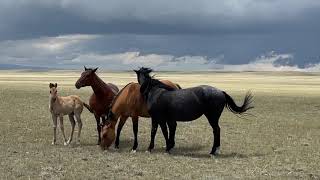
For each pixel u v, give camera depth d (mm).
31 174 12281
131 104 16328
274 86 83000
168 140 16172
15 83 77500
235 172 13250
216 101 15523
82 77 17422
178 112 15516
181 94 15555
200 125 24750
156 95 15812
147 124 24844
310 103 39469
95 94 17828
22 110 30422
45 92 48906
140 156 15531
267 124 25844
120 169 13227
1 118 25641
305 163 14766
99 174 12539
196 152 16812
